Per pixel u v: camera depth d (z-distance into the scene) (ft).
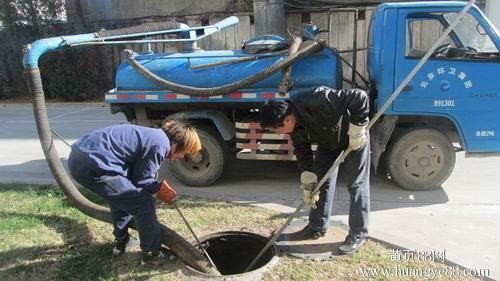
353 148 11.57
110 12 44.24
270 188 18.61
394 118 16.93
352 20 35.81
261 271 11.78
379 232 13.74
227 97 17.79
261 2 34.68
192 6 40.83
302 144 12.48
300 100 11.67
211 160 18.74
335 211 15.93
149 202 11.60
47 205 16.72
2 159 24.58
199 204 16.69
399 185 17.72
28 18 44.65
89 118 36.01
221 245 13.94
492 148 16.79
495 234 13.84
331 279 11.45
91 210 15.12
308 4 36.58
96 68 43.96
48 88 44.60
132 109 19.93
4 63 47.52
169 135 11.62
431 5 16.28
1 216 15.85
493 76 16.22
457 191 17.51
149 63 18.72
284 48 18.11
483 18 16.19
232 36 39.11
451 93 16.46
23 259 13.03
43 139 16.38
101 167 10.92
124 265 12.48
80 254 13.19
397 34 16.37
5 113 41.16
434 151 17.21
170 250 12.73
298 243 13.26
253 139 18.19
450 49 16.33
